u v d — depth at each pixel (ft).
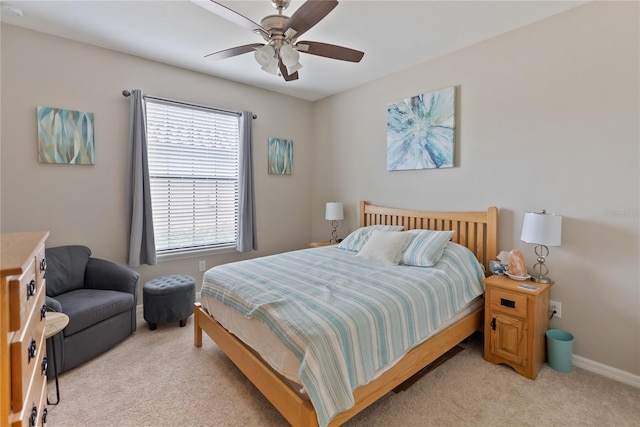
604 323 6.99
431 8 7.16
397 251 8.72
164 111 10.61
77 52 8.89
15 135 8.14
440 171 9.96
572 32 7.23
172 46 9.18
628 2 6.52
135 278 8.83
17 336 2.49
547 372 7.08
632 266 6.63
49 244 8.71
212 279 7.57
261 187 13.24
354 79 11.82
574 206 7.34
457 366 7.34
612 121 6.77
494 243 8.54
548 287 7.19
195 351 7.98
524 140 8.09
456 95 9.42
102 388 6.44
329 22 7.75
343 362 4.65
